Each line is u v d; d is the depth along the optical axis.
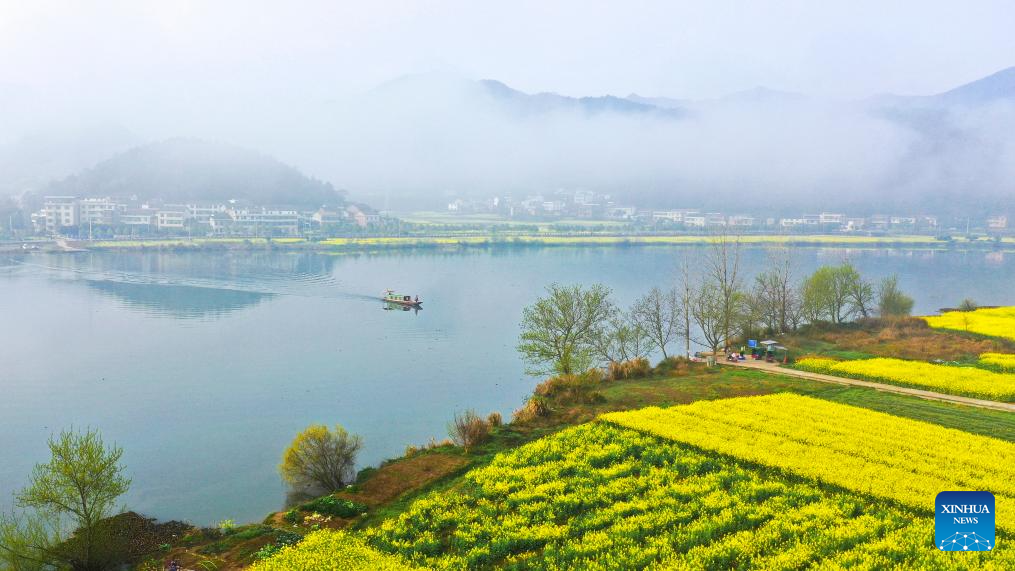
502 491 49.66
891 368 84.50
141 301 174.50
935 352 96.25
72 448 46.97
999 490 47.03
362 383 101.69
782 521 42.66
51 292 184.88
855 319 132.62
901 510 44.62
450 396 94.88
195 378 103.94
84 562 45.66
